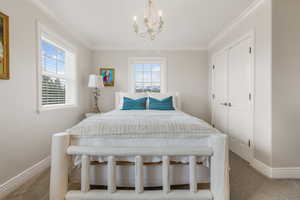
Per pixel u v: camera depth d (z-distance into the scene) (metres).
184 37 3.37
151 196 1.24
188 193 1.26
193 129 1.38
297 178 1.89
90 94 3.92
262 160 2.07
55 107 2.50
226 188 1.23
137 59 3.96
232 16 2.48
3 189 1.58
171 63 3.97
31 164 1.97
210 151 1.25
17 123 1.77
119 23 2.71
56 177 1.23
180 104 3.75
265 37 2.00
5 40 1.60
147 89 4.05
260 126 2.11
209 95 3.89
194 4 2.14
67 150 1.28
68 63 3.14
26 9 1.89
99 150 1.26
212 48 3.70
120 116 2.03
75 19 2.56
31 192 1.62
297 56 1.90
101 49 3.95
